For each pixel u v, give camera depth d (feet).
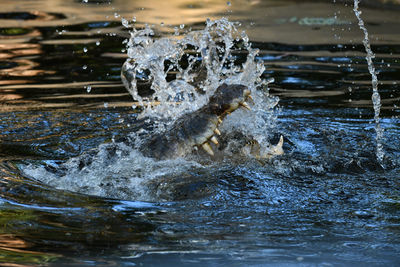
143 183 43.86
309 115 62.49
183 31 104.53
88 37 102.63
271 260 30.63
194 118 46.16
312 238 33.86
